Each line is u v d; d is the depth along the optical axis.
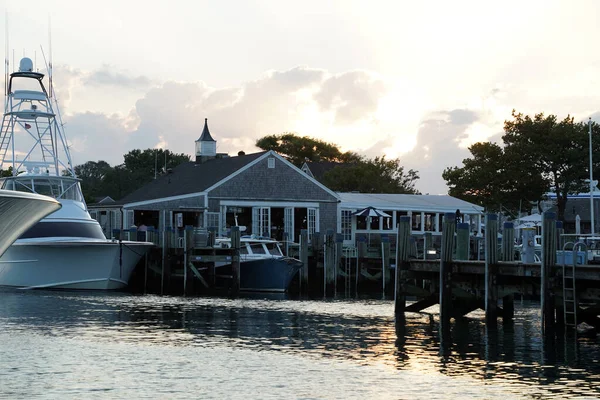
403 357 21.92
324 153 106.56
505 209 65.50
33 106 43.94
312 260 46.50
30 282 40.91
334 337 25.47
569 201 71.88
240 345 23.80
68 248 39.81
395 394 17.61
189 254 41.53
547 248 25.58
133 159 114.25
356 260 45.94
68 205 41.78
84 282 40.81
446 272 29.08
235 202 52.88
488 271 27.59
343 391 17.84
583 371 20.08
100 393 17.56
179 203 51.56
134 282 46.31
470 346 23.84
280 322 29.16
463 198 67.44
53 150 44.25
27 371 19.70
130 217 52.41
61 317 30.03
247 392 17.72
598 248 36.47
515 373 19.80
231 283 43.09
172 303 35.88
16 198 20.12
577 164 61.69
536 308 35.19
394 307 33.50
